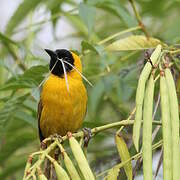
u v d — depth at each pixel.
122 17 12.23
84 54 11.67
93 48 10.48
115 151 12.25
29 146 13.84
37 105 11.68
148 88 7.07
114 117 14.32
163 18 15.23
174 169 6.62
